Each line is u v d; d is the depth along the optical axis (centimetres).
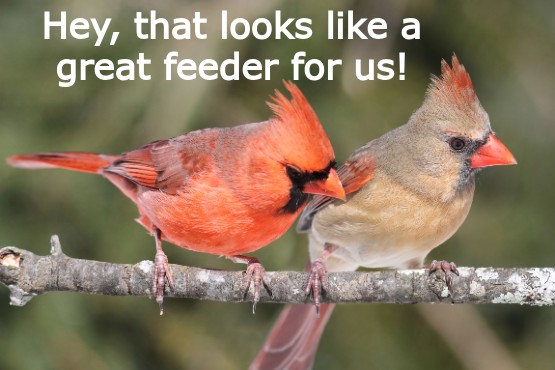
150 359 1029
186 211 713
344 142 1015
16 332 971
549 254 1065
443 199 777
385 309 1051
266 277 709
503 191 1095
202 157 709
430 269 693
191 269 712
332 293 702
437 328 1048
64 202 1010
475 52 1103
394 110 1039
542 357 1041
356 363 1030
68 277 702
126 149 1006
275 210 698
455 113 772
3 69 1051
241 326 1041
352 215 791
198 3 1048
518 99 1106
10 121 1030
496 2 1106
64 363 973
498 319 1066
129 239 1000
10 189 1005
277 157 684
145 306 1030
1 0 1085
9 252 701
